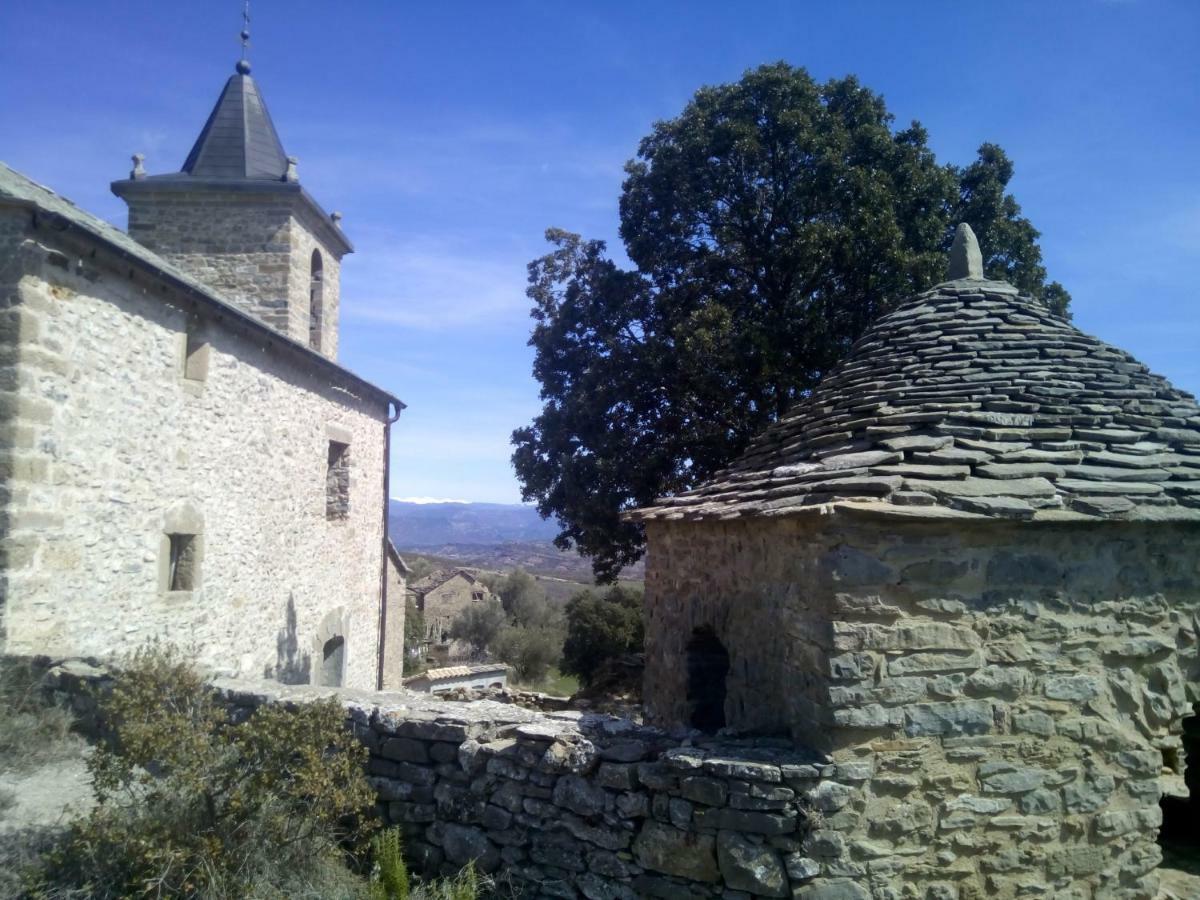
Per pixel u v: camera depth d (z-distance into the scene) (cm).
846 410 613
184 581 909
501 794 490
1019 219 1694
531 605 4581
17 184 757
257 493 1074
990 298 679
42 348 673
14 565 642
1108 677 479
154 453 836
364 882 459
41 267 673
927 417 538
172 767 435
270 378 1110
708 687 725
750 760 445
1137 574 488
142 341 816
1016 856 456
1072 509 469
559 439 1636
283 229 1523
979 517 451
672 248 1600
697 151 1547
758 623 579
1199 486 498
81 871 413
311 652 1262
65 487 702
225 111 1650
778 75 1535
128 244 859
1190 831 662
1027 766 462
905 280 1376
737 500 609
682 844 440
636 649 2923
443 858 500
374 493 1580
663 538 804
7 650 634
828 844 430
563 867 468
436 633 4303
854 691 449
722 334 1416
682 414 1561
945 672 459
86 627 728
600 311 1639
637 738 498
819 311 1440
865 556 459
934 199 1516
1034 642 470
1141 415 555
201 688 505
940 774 452
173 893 402
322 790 436
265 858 434
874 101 1612
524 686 3381
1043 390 559
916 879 445
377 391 1502
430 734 514
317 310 1716
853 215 1401
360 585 1504
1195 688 493
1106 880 468
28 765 547
